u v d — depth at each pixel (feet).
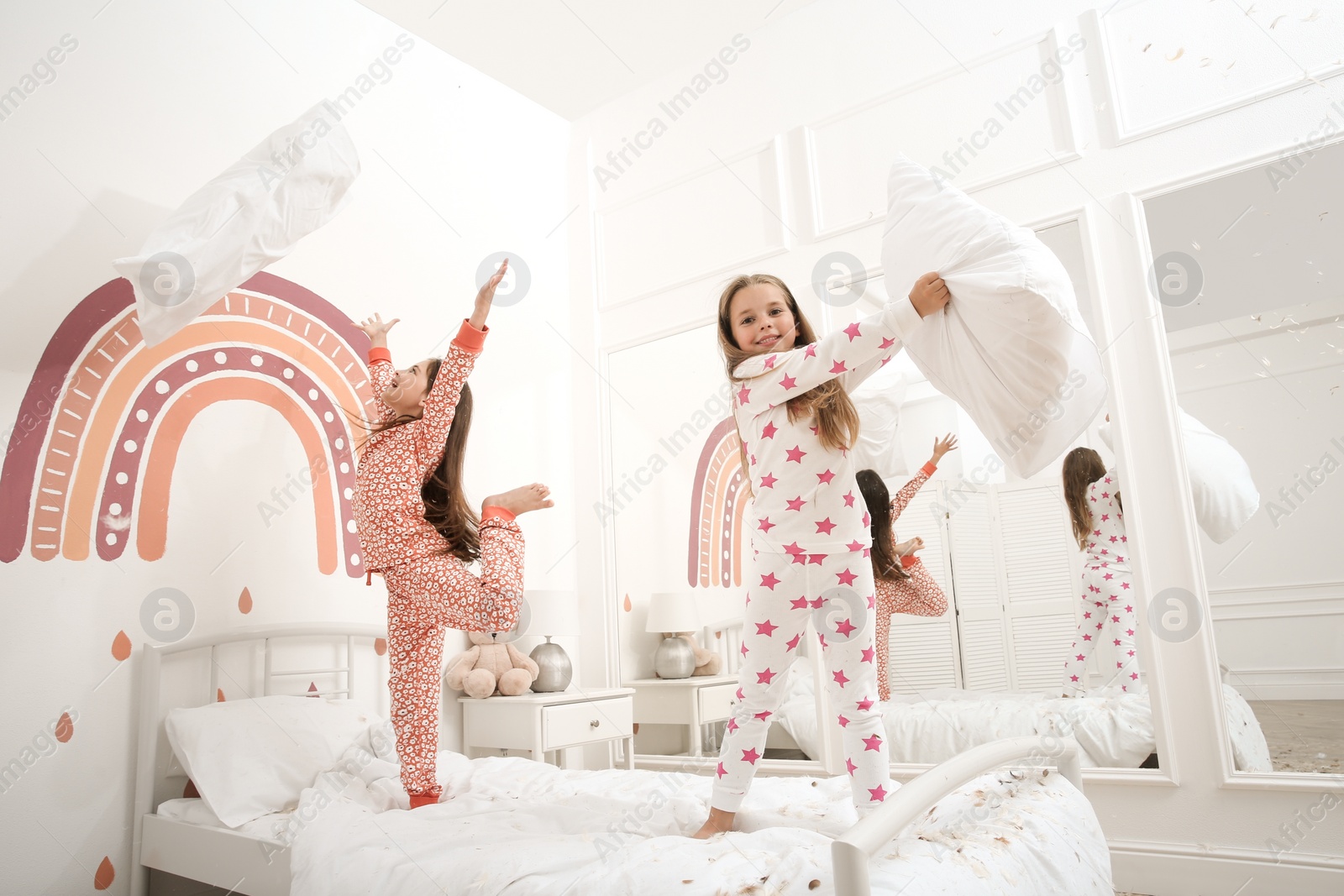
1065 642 9.01
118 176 8.63
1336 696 7.67
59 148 8.25
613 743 12.01
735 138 12.37
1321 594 7.83
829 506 5.43
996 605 9.37
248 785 7.14
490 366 12.21
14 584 7.42
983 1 10.43
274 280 9.75
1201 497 8.43
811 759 10.36
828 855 4.19
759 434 5.63
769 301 5.93
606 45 12.39
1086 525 9.05
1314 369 8.09
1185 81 9.04
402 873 4.84
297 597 9.39
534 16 11.68
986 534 9.51
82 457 7.98
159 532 8.38
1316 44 8.43
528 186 13.41
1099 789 8.52
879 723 5.36
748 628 5.61
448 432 7.89
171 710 7.76
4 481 7.50
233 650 8.72
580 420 13.41
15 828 7.15
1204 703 8.14
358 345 10.48
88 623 7.79
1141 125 9.21
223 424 9.03
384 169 11.25
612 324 13.35
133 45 8.93
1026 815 4.74
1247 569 8.15
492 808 6.34
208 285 7.61
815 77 11.71
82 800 7.52
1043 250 4.91
